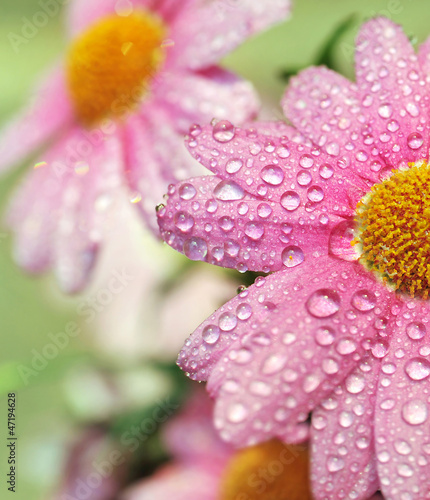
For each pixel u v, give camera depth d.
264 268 0.18
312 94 0.19
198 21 0.21
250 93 0.20
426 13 0.27
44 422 0.23
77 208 0.21
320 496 0.17
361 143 0.18
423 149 0.18
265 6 0.20
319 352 0.17
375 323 0.18
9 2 0.43
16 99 0.40
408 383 0.17
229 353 0.17
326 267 0.18
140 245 0.22
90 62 0.21
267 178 0.18
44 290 0.29
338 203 0.18
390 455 0.17
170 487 0.21
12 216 0.22
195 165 0.20
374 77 0.19
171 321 0.22
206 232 0.18
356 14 0.20
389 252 0.18
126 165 0.20
